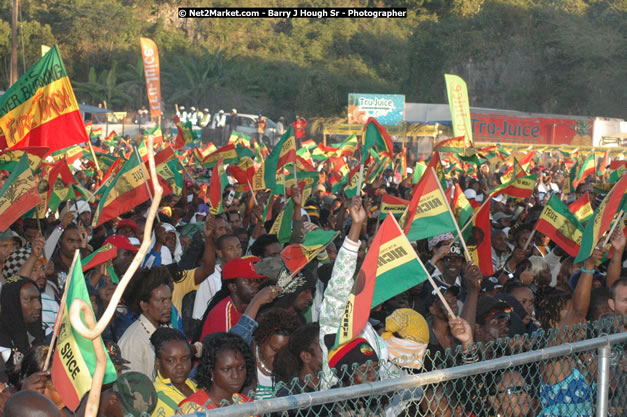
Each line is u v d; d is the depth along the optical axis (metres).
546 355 3.51
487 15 68.31
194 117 44.75
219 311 5.10
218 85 63.44
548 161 34.41
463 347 3.88
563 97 64.25
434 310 4.43
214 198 8.75
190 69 63.94
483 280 6.66
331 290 3.72
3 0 62.69
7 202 5.66
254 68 70.50
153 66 18.05
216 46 71.06
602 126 41.47
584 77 63.69
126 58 65.38
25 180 5.73
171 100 60.19
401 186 15.31
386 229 3.63
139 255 2.32
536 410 3.95
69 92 6.86
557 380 3.95
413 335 4.00
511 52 66.50
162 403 3.74
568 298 5.38
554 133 41.28
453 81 10.09
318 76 67.81
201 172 17.80
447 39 67.19
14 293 4.36
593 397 4.02
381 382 2.95
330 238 5.11
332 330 3.70
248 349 3.79
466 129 10.16
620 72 62.62
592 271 5.14
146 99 60.53
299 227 7.49
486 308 4.59
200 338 5.32
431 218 4.65
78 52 64.81
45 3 66.06
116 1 72.25
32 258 5.23
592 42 63.69
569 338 4.03
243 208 11.26
